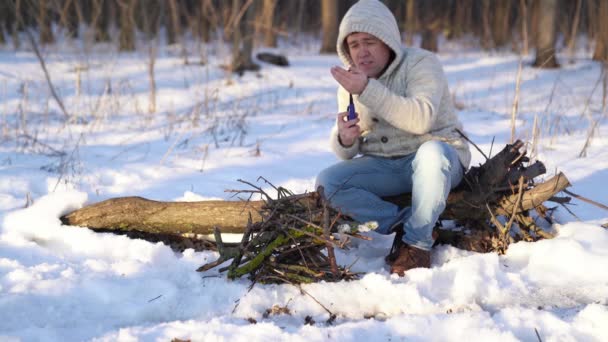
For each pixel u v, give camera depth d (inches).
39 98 326.3
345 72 124.4
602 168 195.8
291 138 242.7
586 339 98.4
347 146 139.3
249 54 432.1
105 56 469.7
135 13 529.3
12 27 505.4
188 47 526.9
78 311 107.8
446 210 139.4
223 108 318.7
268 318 108.2
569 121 283.7
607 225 140.7
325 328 101.3
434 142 125.8
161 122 277.4
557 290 116.8
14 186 170.4
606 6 468.4
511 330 100.8
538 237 139.7
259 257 118.6
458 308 110.6
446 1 757.9
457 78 440.8
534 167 135.9
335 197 136.0
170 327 101.7
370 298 112.3
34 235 139.9
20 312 105.6
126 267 123.2
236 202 139.7
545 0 451.5
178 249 141.9
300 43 637.9
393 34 133.0
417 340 98.8
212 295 113.7
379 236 147.7
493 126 275.1
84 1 550.9
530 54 530.0
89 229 140.7
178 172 191.0
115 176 186.1
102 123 271.7
